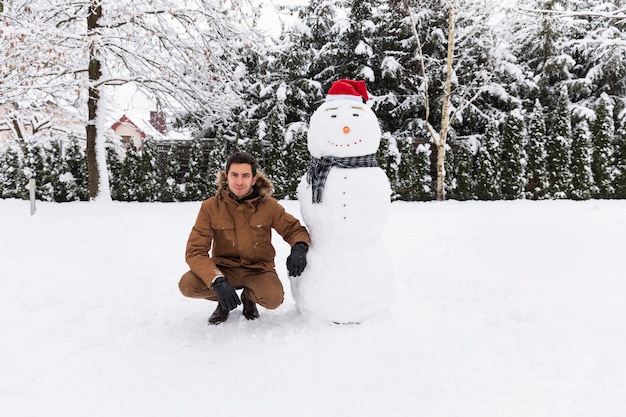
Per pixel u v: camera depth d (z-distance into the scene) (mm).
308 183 2885
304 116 14727
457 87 14469
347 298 2695
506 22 12719
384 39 14805
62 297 3332
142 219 7148
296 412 1836
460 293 3383
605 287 3445
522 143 12570
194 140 13008
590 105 15438
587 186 12484
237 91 12750
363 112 2852
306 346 2475
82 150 12859
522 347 2365
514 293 3301
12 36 8875
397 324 2752
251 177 2770
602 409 1784
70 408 1876
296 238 2787
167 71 10875
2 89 10125
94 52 9828
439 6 13906
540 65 15547
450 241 5449
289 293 3527
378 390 1994
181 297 3428
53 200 12430
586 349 2305
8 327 2779
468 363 2213
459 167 13031
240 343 2551
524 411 1789
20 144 13938
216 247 2881
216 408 1876
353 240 2775
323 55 14812
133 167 12781
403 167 12672
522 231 6141
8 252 4707
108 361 2330
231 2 10680
